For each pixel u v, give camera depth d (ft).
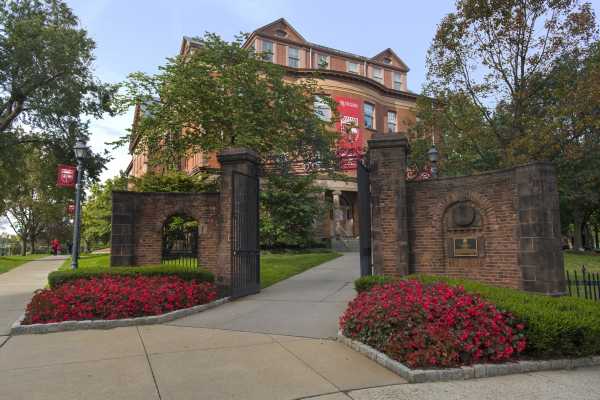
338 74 108.47
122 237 41.55
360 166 33.50
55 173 83.51
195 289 29.68
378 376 15.65
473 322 17.21
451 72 53.21
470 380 15.28
